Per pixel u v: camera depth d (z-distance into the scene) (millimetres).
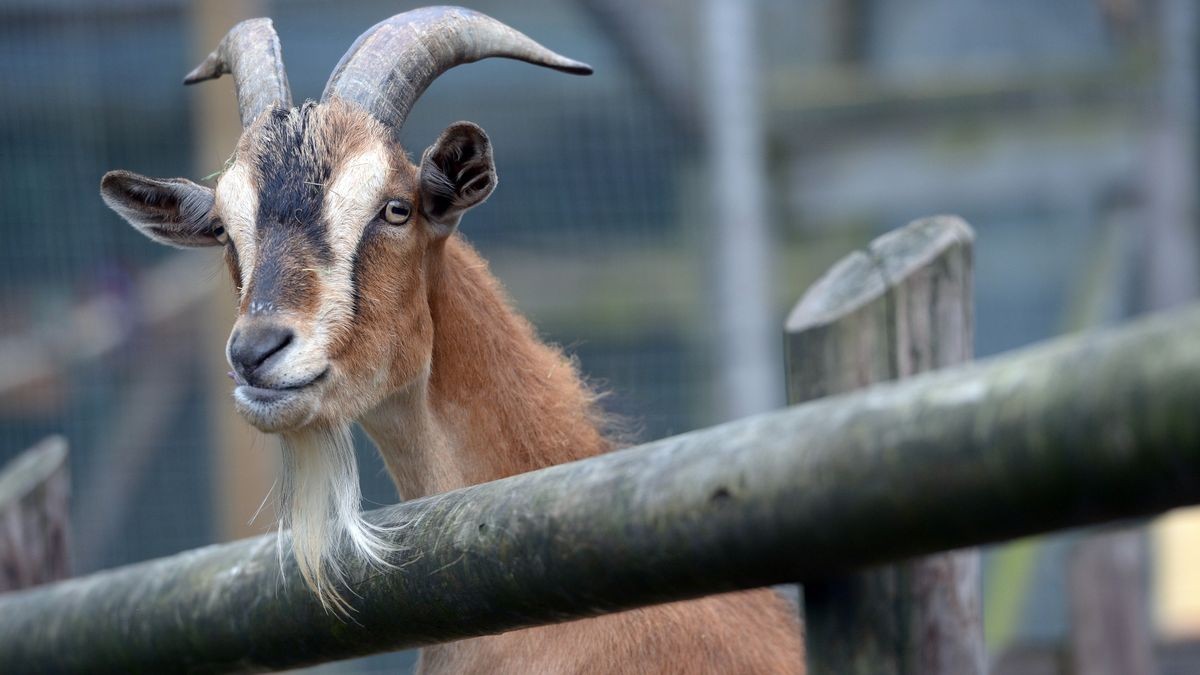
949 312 4273
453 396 5938
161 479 15672
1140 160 17609
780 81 18156
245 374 5133
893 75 18406
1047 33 20656
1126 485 2588
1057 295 19047
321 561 4637
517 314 6484
